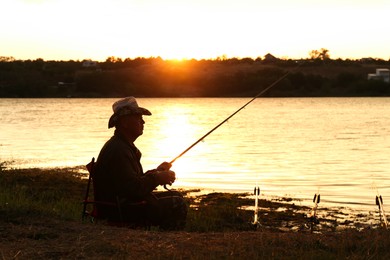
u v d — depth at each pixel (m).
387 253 6.57
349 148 33.88
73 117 71.81
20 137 41.69
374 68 158.88
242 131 49.09
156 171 8.19
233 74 160.75
